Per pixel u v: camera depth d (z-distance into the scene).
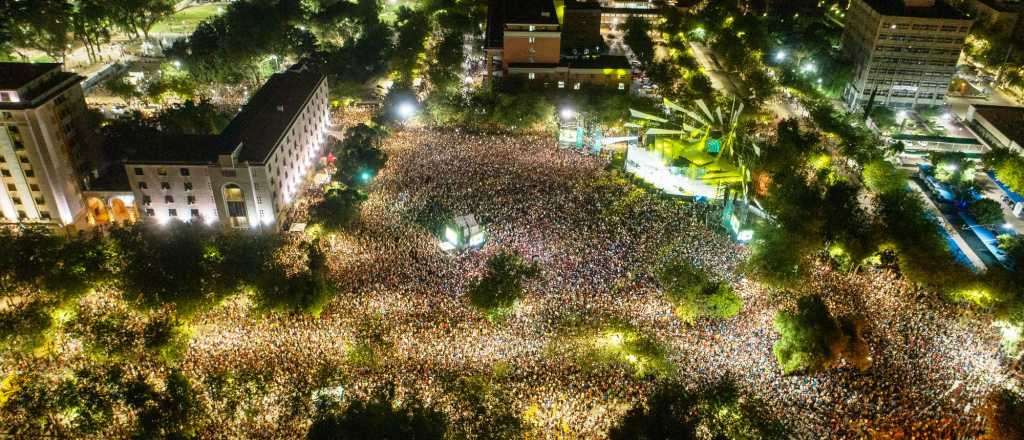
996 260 122.00
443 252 113.00
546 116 166.88
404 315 95.81
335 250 113.50
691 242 118.75
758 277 105.75
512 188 136.88
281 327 93.81
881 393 82.62
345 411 74.44
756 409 77.88
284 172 133.75
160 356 86.88
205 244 108.25
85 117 129.50
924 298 104.50
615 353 88.19
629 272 107.81
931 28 187.38
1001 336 95.19
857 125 168.25
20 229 116.31
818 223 114.62
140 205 126.94
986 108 176.75
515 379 84.25
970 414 80.00
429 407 78.56
